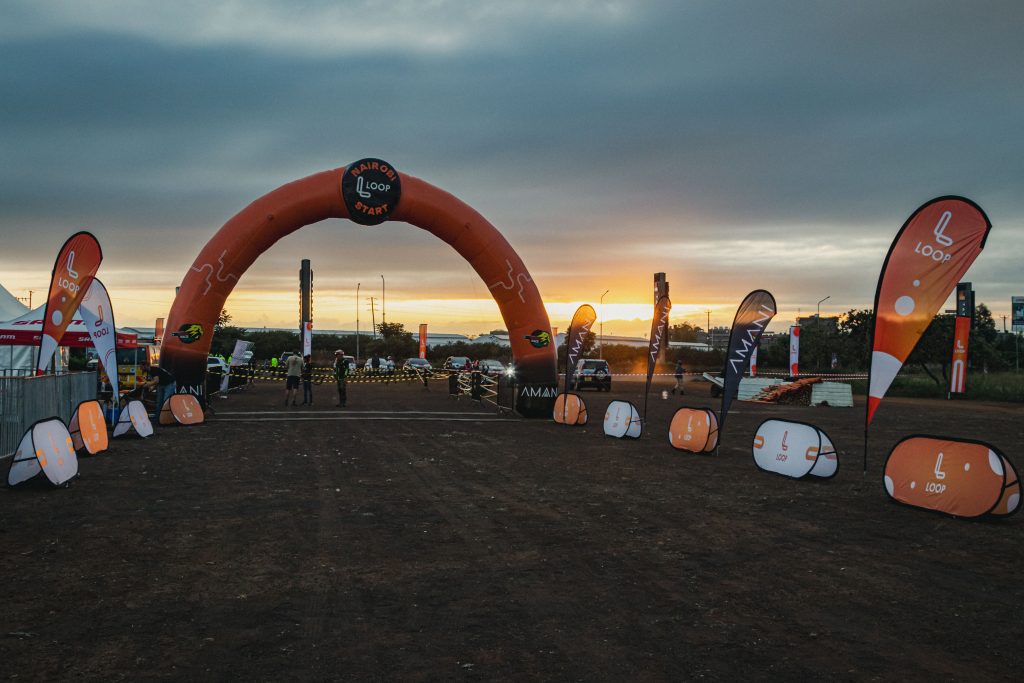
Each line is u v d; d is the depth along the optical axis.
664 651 4.87
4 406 13.12
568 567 6.83
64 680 4.39
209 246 21.27
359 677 4.45
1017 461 13.89
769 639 5.08
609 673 4.52
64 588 6.14
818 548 7.54
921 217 10.22
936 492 9.20
